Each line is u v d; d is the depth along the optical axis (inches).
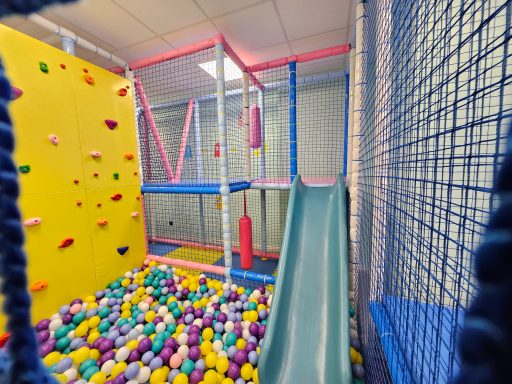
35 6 7.0
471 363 4.6
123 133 87.7
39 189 61.9
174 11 73.5
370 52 48.9
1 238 7.4
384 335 34.9
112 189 83.2
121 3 69.9
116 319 66.2
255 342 57.4
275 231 135.1
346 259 55.6
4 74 7.5
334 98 117.8
